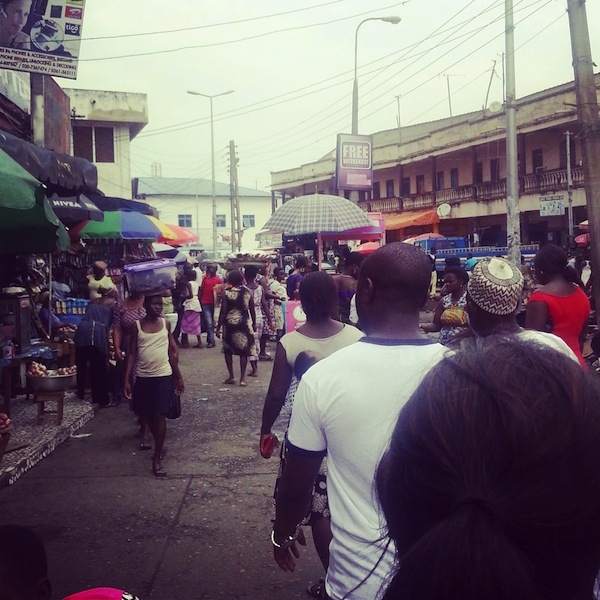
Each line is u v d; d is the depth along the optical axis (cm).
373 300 204
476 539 58
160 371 587
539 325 403
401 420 68
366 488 179
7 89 1135
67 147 1584
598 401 63
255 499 520
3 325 789
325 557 285
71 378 724
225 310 987
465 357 70
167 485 554
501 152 3319
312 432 190
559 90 2823
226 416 795
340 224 1068
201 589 379
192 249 6003
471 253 2539
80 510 500
